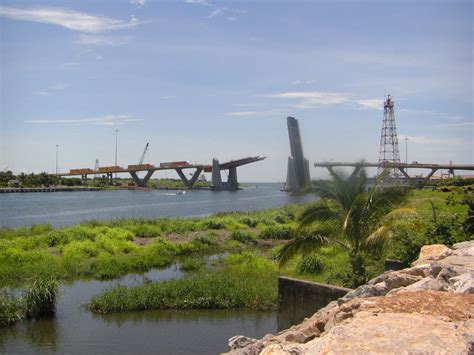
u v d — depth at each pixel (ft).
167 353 46.47
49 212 255.09
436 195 141.90
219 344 49.08
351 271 57.82
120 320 56.59
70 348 47.78
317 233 55.47
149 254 97.66
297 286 40.50
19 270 80.53
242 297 62.13
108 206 310.86
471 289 19.69
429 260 31.91
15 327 53.83
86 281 78.13
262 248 117.29
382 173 57.47
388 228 52.37
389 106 252.62
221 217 171.73
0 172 579.48
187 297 62.13
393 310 17.12
